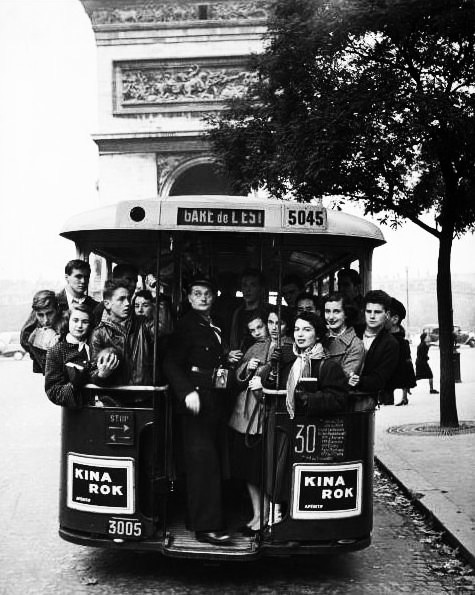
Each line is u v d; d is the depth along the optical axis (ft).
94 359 24.58
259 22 140.36
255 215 23.84
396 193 53.78
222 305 30.22
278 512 24.21
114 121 142.72
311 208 24.04
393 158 48.03
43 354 28.63
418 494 34.83
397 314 28.71
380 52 49.03
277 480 24.21
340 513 24.23
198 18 141.49
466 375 111.34
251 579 25.25
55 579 25.27
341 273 30.07
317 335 24.59
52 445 52.90
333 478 24.20
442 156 50.42
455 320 202.80
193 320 25.45
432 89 48.03
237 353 25.75
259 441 25.27
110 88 142.82
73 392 24.17
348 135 46.47
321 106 47.93
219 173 64.75
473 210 53.52
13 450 50.93
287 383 24.20
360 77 47.96
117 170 143.43
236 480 29.84
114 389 24.25
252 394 25.45
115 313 24.86
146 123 142.31
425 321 252.62
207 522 24.31
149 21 142.10
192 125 141.38
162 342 25.12
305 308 26.91
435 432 53.36
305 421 24.14
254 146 57.52
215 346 25.54
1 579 25.34
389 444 48.62
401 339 28.19
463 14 44.80
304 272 35.42
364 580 25.18
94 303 28.73
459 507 32.40
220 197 25.91
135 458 24.11
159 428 24.39
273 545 23.99
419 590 24.20
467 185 52.34
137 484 24.12
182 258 30.25
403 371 27.91
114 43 142.92
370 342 26.11
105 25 142.72
